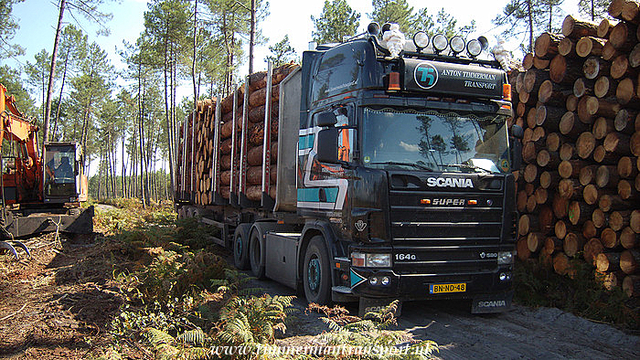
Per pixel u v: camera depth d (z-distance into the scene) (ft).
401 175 18.54
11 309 21.62
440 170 19.20
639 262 20.95
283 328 16.24
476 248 19.24
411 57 20.04
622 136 21.74
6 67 144.77
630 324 19.07
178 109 180.86
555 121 24.67
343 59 21.31
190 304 20.12
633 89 21.24
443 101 19.86
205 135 43.34
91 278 26.81
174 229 38.45
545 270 23.79
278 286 28.17
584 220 23.32
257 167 31.09
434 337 18.01
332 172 20.94
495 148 20.47
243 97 33.45
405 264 18.45
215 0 95.20
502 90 20.40
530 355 16.17
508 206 19.79
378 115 19.33
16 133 38.75
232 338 13.97
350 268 19.06
